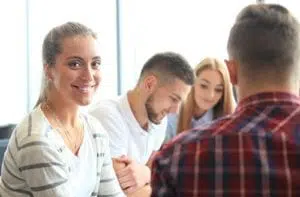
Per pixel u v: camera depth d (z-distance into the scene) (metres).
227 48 0.89
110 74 4.99
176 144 0.85
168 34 4.79
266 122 0.82
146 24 4.97
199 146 0.83
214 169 0.80
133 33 5.05
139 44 5.00
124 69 5.02
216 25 4.20
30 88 5.20
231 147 0.81
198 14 4.47
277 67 0.83
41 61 1.48
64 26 1.44
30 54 5.22
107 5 5.13
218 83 2.48
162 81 1.90
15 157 1.34
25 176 1.33
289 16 0.85
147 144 2.05
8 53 5.31
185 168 0.82
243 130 0.81
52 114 1.43
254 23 0.85
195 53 4.36
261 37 0.83
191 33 4.53
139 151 2.02
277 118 0.82
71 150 1.43
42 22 5.22
